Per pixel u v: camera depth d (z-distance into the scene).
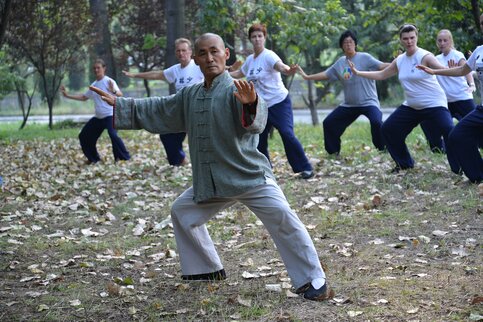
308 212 7.88
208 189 4.98
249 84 4.48
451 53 10.57
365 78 10.28
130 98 5.20
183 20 13.77
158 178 10.45
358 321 4.57
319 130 17.61
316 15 15.17
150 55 23.81
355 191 8.72
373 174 9.62
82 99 12.41
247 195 4.98
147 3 23.17
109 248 6.76
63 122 23.53
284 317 4.64
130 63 27.80
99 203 8.91
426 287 5.12
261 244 6.59
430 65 9.02
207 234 5.48
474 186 8.27
